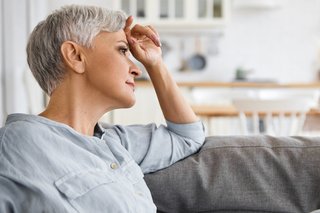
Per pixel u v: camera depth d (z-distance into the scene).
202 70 5.68
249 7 5.57
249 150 1.41
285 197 1.35
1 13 3.37
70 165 1.03
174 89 1.45
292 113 2.94
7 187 0.94
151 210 1.17
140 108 4.86
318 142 1.42
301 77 5.62
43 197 0.95
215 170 1.38
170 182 1.37
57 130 1.08
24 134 1.01
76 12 1.14
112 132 1.35
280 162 1.37
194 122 1.46
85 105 1.16
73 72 1.14
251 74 5.64
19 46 3.54
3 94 3.39
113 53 1.14
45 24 1.15
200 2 5.39
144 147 1.37
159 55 1.42
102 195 1.03
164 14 5.41
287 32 5.61
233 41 5.64
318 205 1.35
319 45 5.57
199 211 1.38
